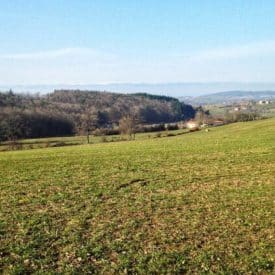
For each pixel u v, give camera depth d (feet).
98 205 70.90
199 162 115.65
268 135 189.37
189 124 441.68
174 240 53.67
